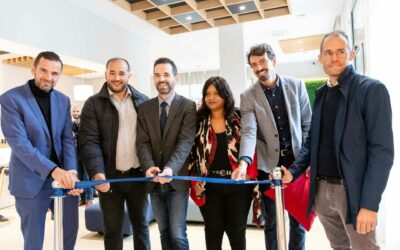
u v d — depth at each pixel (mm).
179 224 2195
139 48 6816
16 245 3615
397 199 2580
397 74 2619
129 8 4848
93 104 2297
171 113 2240
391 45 2719
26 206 1995
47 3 4605
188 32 6273
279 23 6621
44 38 4539
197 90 13391
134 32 6586
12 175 2027
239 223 2094
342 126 1576
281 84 2193
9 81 7438
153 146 2262
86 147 2223
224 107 2195
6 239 3816
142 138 2262
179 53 9234
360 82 1560
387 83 2719
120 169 2295
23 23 4234
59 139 2139
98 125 2293
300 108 2238
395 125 2584
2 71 7285
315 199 1824
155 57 9641
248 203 2135
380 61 2949
